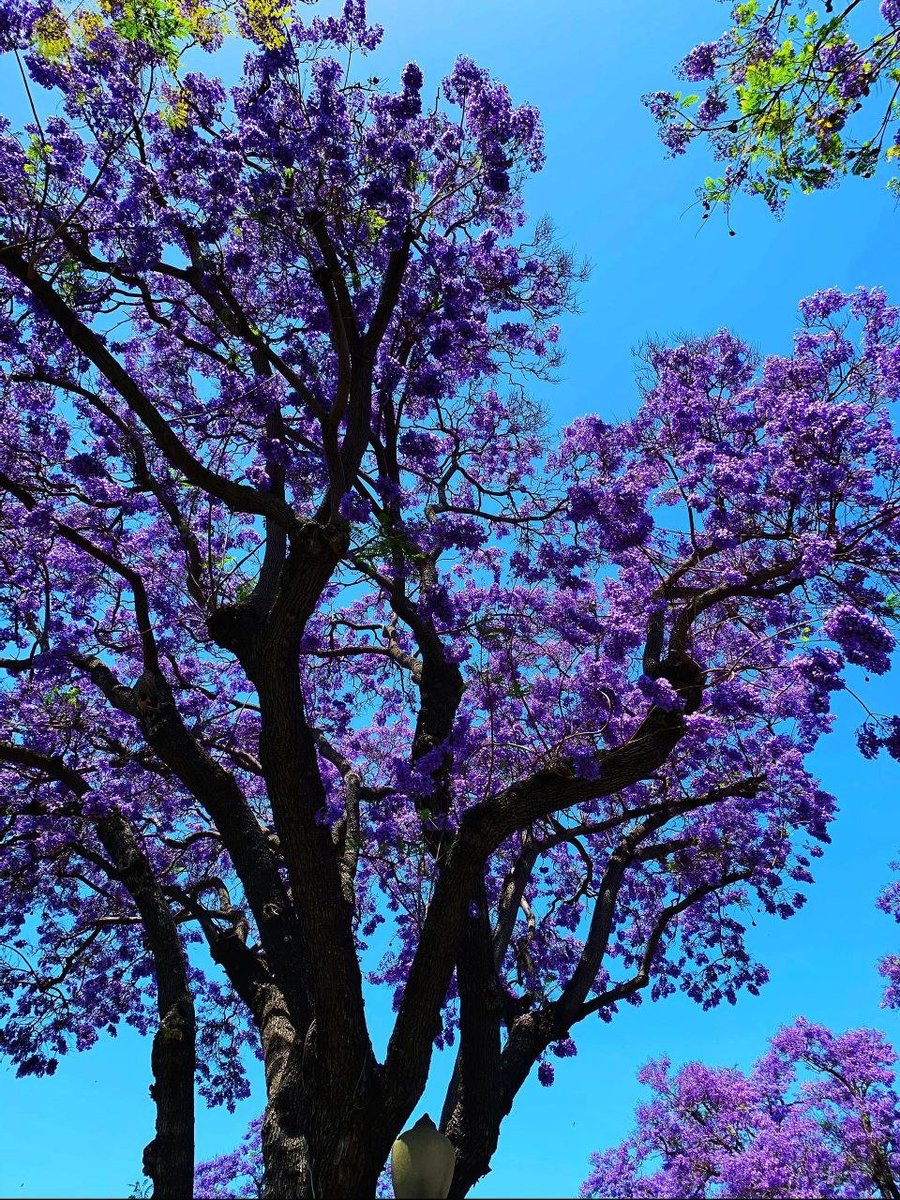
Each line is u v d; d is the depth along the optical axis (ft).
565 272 29.35
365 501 24.79
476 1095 22.98
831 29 15.94
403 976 34.47
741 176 17.90
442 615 27.32
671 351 27.55
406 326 27.94
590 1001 27.61
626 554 27.32
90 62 21.83
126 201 21.56
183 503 29.04
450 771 25.18
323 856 20.24
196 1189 44.14
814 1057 54.49
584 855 34.63
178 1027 21.80
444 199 24.98
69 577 31.14
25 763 27.53
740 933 38.04
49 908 37.63
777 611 22.35
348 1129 18.16
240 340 25.82
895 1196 48.49
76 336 20.08
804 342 24.18
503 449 35.65
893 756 20.10
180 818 34.04
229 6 20.59
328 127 21.18
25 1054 33.94
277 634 20.66
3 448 26.89
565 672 23.80
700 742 26.68
